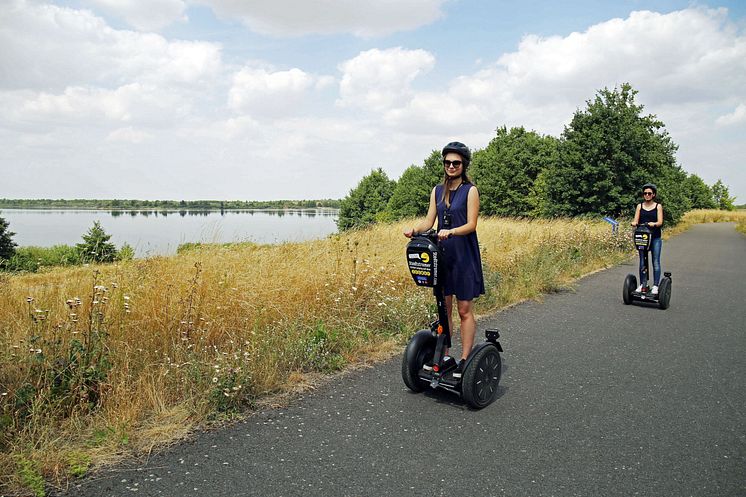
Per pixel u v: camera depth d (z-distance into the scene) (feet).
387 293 22.09
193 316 16.20
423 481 9.45
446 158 13.11
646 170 93.66
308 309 19.19
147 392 12.03
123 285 17.01
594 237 48.85
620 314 24.56
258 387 13.39
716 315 24.61
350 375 15.25
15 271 19.03
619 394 14.10
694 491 9.21
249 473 9.61
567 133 99.96
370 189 256.52
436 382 13.14
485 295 25.22
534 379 15.29
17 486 8.93
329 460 10.17
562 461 10.27
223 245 24.61
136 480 9.30
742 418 12.53
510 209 153.48
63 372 11.94
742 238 87.76
